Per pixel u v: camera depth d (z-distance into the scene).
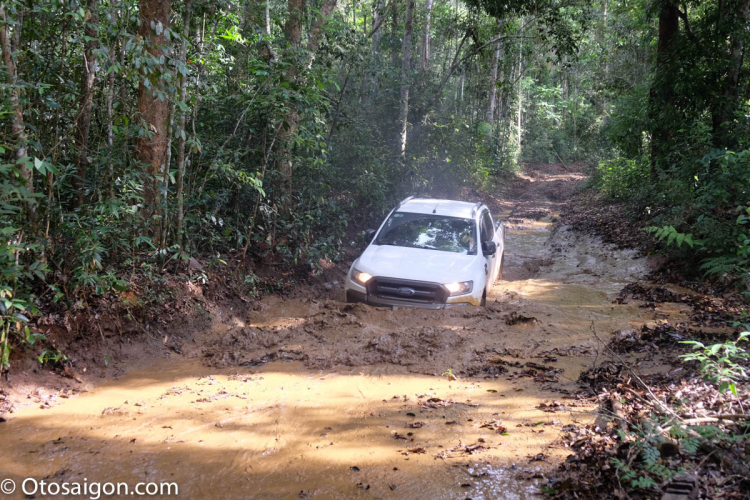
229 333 6.49
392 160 14.86
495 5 17.69
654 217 12.02
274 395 4.93
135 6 7.27
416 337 6.27
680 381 4.78
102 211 5.68
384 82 17.17
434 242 8.42
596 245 12.45
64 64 6.55
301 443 4.02
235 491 3.40
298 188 10.36
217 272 7.71
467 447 3.90
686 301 7.80
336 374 5.45
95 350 5.57
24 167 5.23
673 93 13.80
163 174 6.57
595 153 40.28
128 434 4.17
